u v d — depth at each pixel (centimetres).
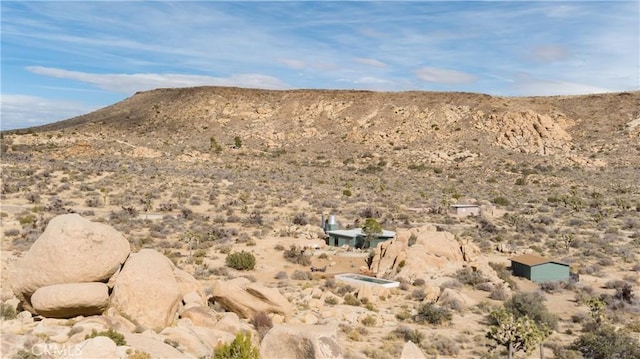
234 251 5481
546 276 4825
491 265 5131
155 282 2295
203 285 4022
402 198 9994
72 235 2181
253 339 2414
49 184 9206
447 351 2827
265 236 6309
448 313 3503
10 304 2345
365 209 8212
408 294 4194
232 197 9125
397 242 5222
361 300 3878
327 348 1753
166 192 9206
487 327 3359
